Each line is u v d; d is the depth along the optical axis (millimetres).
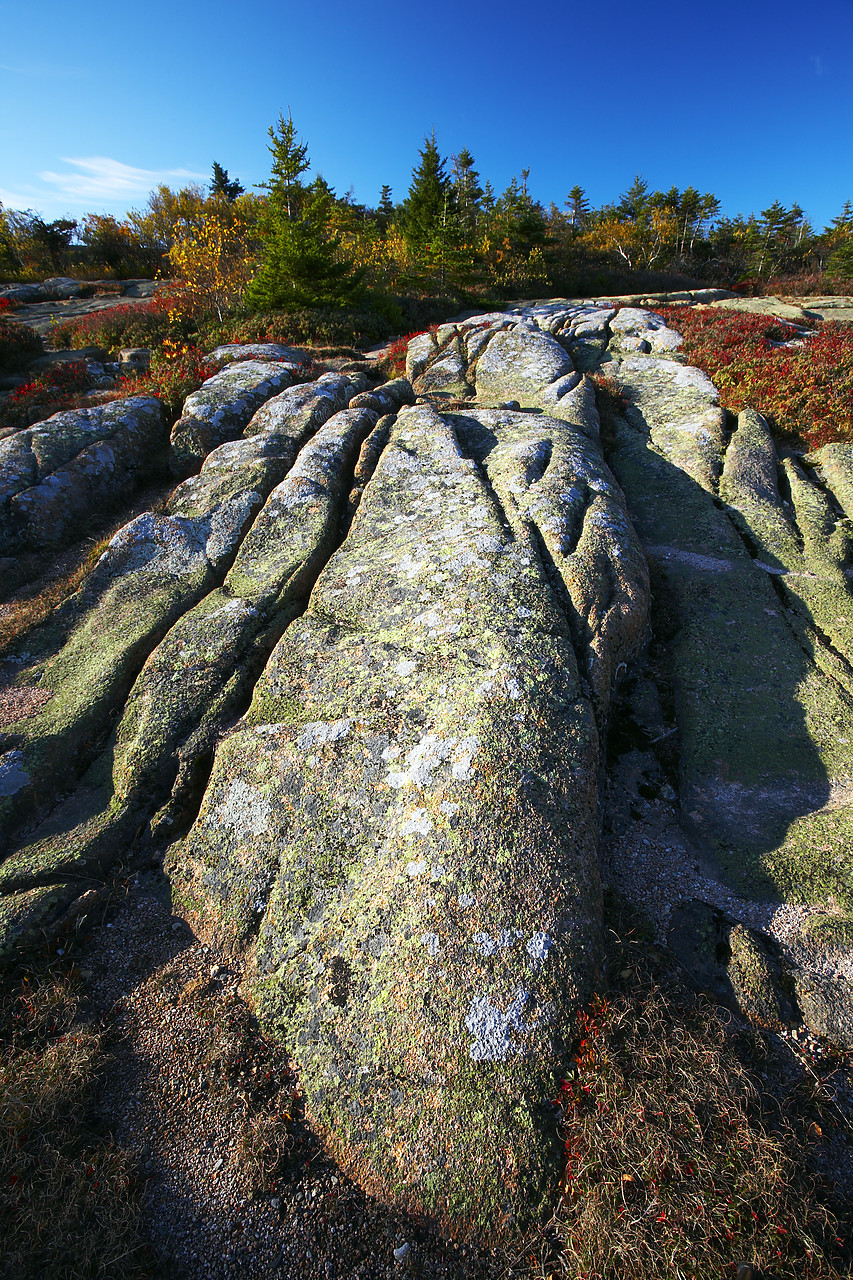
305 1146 3090
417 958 3279
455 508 6410
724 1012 3410
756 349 12086
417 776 4012
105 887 4164
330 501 6875
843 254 35844
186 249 17484
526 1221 2758
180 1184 2992
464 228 28203
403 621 5211
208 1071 3359
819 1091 3111
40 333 18891
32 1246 2721
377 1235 2805
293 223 16641
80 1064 3336
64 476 8375
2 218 34125
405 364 13891
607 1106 2912
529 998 3162
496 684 4426
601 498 6516
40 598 6832
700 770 4816
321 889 3777
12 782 4645
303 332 16172
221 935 3896
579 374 10680
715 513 7645
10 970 3818
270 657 5230
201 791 4613
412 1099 2982
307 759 4359
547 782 3912
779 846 4184
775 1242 2541
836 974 3521
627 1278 2521
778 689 5379
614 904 3926
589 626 5172
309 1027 3365
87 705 5145
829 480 8328
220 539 6770
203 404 9656
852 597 6328
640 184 49875
